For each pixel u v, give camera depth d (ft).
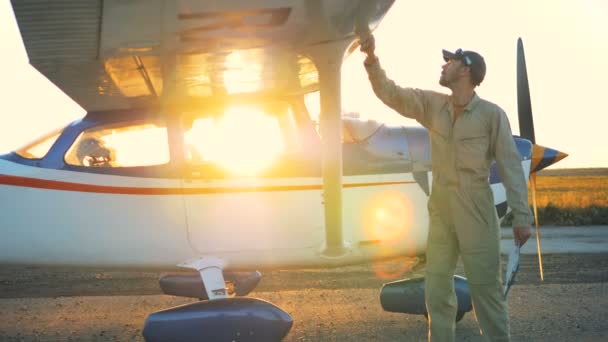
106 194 14.12
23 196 14.14
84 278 25.11
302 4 9.45
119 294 21.54
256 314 12.67
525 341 14.17
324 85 12.32
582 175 282.77
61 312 18.29
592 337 14.49
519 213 10.14
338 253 13.65
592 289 20.70
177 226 14.06
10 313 18.17
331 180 12.96
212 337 12.53
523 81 15.98
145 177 14.11
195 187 14.08
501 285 10.49
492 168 15.24
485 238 10.27
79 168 14.23
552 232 44.14
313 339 14.56
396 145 14.75
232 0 8.99
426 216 14.57
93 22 9.32
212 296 13.48
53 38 9.96
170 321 12.61
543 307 17.76
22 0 8.33
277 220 14.11
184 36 10.33
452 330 10.77
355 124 14.70
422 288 15.06
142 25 9.60
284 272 25.22
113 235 14.12
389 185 14.49
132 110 14.58
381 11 10.18
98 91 13.14
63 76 12.12
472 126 10.20
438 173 10.56
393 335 14.83
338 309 17.83
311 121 14.62
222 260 14.10
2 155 14.55
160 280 16.65
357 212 14.29
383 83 10.48
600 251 32.27
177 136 14.32
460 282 15.23
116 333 15.64
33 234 14.15
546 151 15.43
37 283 24.02
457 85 10.35
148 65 11.69
